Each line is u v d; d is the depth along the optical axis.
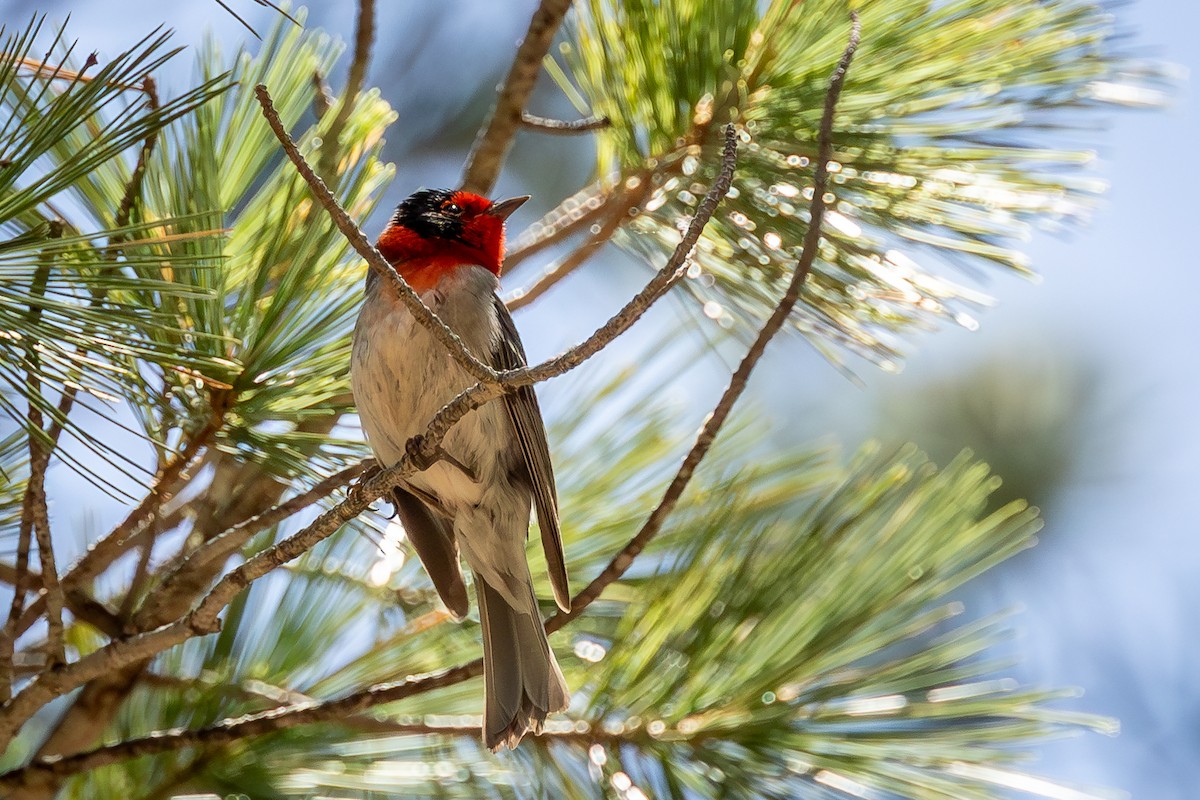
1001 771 5.45
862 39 6.46
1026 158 6.30
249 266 5.95
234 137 6.12
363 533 6.18
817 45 6.59
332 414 5.98
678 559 6.20
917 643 7.11
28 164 4.38
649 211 6.84
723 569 6.09
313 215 5.82
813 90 6.51
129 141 4.52
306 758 6.11
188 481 6.06
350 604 6.73
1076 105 6.27
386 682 6.43
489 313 6.75
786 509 6.67
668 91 6.80
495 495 6.77
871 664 6.76
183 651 6.49
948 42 6.39
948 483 6.09
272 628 6.57
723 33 6.75
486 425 6.70
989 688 5.69
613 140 7.10
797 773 5.50
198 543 6.60
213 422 5.56
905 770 5.47
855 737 5.55
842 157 6.36
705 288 6.89
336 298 5.93
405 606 6.90
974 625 5.89
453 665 6.56
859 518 6.05
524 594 6.59
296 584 6.68
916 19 6.46
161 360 4.89
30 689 5.17
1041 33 6.33
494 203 7.61
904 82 6.43
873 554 5.96
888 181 6.27
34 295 4.57
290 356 5.66
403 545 6.89
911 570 5.88
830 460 6.76
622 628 6.02
